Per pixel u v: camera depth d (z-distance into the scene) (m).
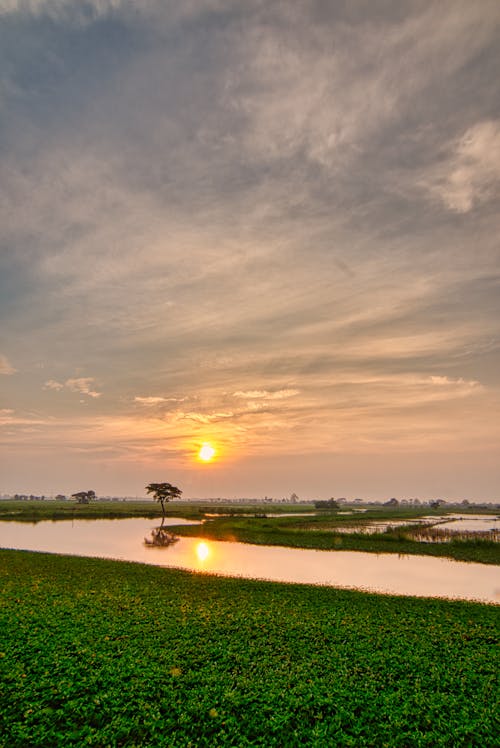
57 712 10.98
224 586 25.58
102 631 16.94
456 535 55.22
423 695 12.29
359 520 86.81
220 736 10.26
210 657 14.77
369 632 17.55
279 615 19.70
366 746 10.02
